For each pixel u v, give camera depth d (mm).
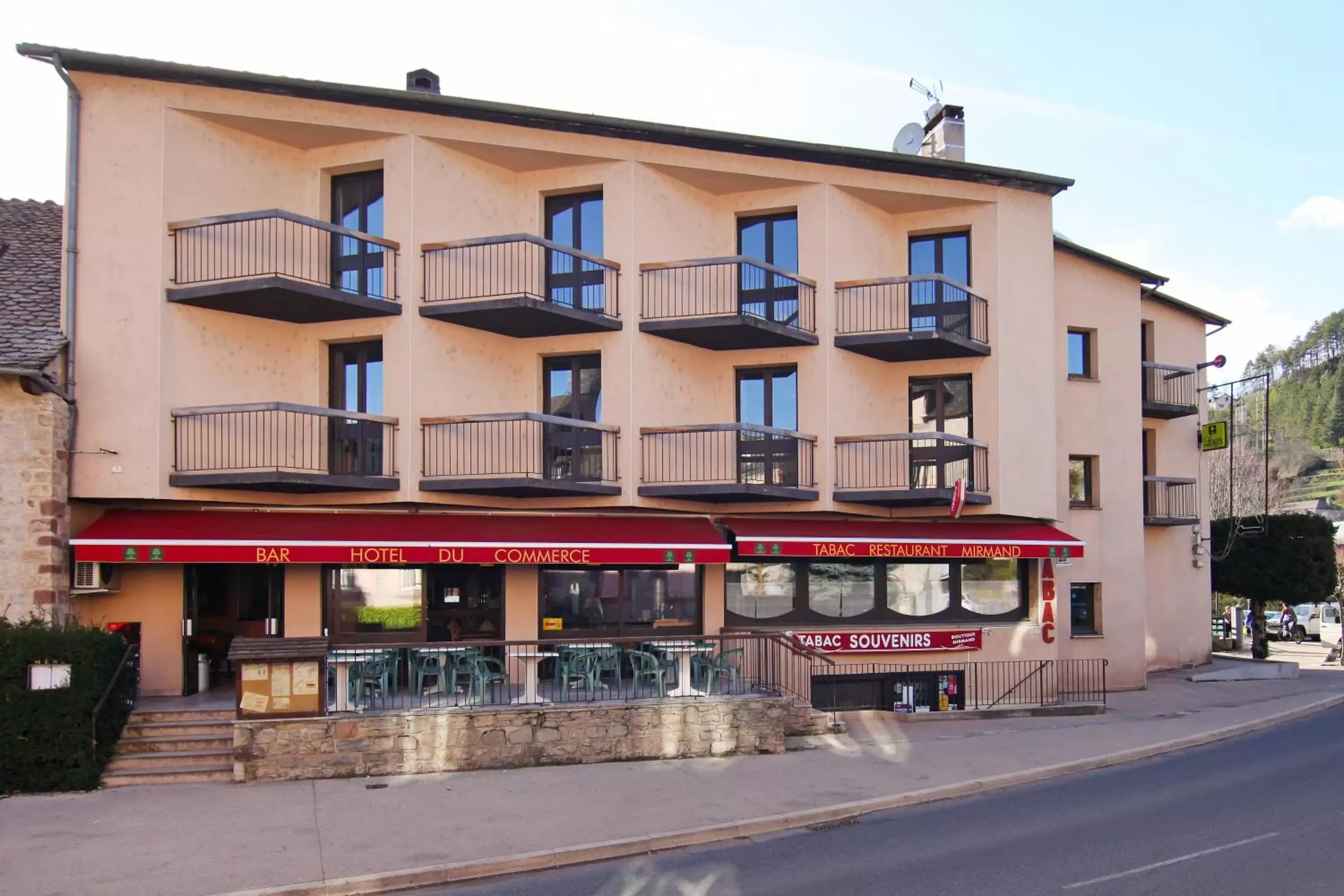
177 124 17766
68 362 16719
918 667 22016
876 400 22328
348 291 18969
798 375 21297
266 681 14188
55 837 11141
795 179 21156
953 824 12391
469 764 14742
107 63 17000
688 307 20594
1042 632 23062
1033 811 13055
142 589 17609
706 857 11016
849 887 9742
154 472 17000
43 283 18438
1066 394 25734
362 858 10492
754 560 21453
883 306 22031
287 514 18141
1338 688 26391
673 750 15867
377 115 18734
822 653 20312
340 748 14211
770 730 16391
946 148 25547
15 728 13227
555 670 16812
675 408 20609
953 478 21875
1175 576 29609
